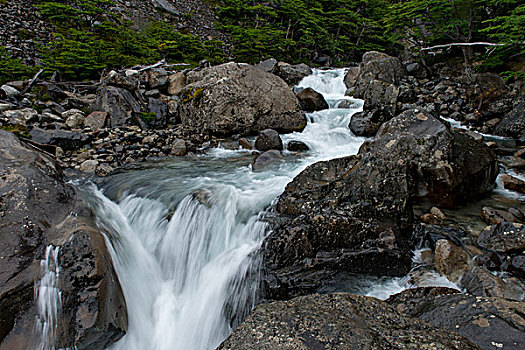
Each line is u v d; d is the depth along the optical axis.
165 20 21.69
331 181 4.67
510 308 2.32
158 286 4.10
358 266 3.79
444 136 5.10
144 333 3.42
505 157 7.45
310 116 10.78
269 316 2.42
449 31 15.95
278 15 24.50
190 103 9.33
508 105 10.46
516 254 3.67
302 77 16.00
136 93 9.70
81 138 7.42
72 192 3.94
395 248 3.88
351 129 9.62
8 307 2.65
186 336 3.57
